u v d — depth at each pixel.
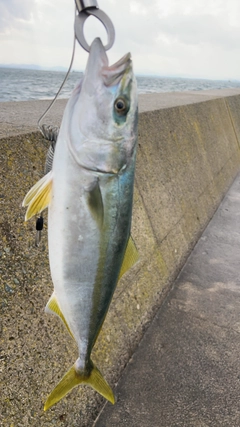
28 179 0.45
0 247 0.40
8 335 0.38
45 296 0.43
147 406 0.48
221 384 0.52
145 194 0.72
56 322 0.44
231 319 0.66
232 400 0.49
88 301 0.33
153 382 0.52
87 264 0.31
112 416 0.46
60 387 0.34
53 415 0.40
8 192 0.42
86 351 0.34
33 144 0.48
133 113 0.30
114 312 0.55
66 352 0.44
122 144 0.30
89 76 0.29
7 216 0.41
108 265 0.32
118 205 0.31
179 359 0.56
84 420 0.44
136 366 0.54
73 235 0.30
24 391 0.38
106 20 0.28
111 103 0.29
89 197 0.30
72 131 0.29
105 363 0.50
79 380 0.34
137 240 0.65
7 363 0.37
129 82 0.30
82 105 0.29
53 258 0.31
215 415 0.47
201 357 0.56
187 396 0.50
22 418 0.37
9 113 0.70
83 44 0.29
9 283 0.40
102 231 0.31
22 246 0.42
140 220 0.68
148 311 0.63
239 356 0.57
